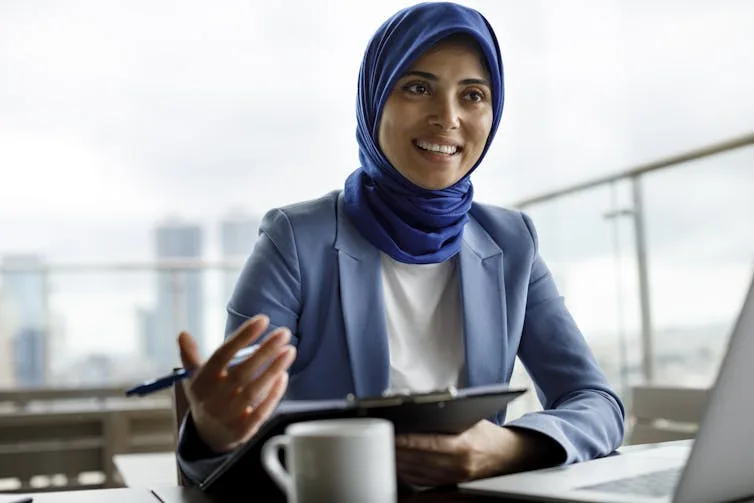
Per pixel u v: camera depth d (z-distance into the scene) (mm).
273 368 787
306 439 637
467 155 1212
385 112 1197
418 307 1188
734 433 680
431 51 1178
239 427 798
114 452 2371
